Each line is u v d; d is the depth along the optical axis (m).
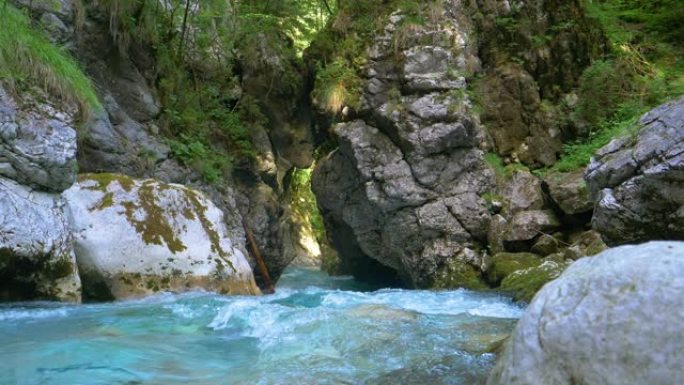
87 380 3.34
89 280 6.55
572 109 11.94
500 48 12.66
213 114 13.30
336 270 17.34
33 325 4.86
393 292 8.88
